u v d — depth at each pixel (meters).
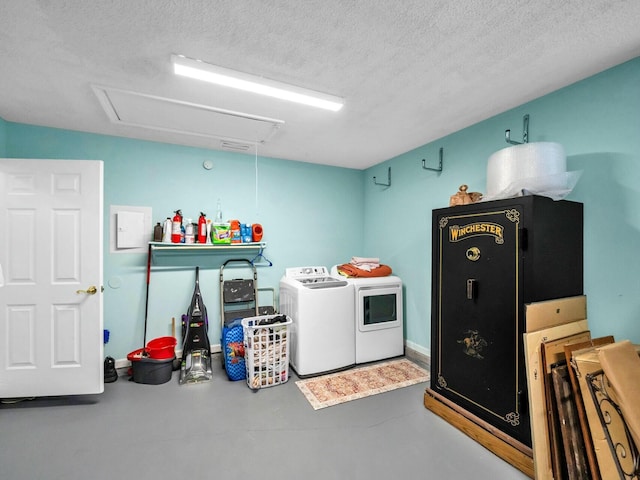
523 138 2.29
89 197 2.45
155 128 2.78
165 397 2.54
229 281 3.45
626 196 1.76
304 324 2.89
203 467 1.74
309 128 2.77
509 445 1.76
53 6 1.33
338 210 4.14
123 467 1.73
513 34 1.51
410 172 3.43
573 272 1.89
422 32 1.50
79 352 2.44
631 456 1.33
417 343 3.34
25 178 2.37
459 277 2.12
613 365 1.38
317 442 1.96
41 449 1.88
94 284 2.45
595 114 1.89
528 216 1.71
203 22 1.44
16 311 2.36
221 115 2.50
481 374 1.96
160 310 3.19
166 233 3.06
